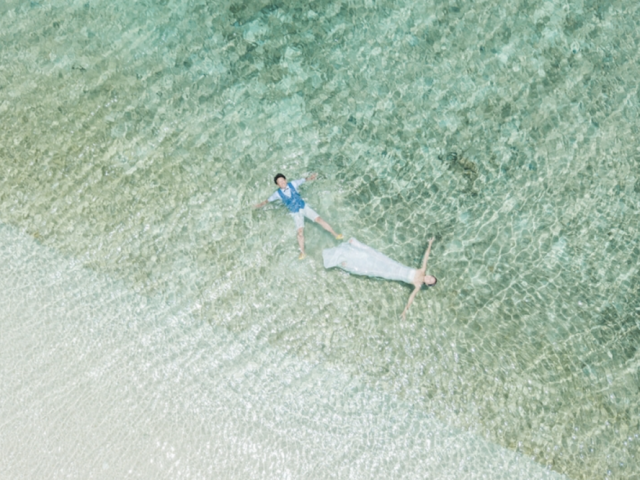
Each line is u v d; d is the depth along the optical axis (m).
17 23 7.81
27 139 7.39
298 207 6.38
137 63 7.64
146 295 6.63
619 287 6.33
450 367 6.09
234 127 7.21
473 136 6.98
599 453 5.73
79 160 7.25
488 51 7.29
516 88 7.12
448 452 5.78
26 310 6.64
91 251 6.85
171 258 6.75
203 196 6.94
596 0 7.32
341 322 6.32
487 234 6.57
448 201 6.74
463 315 6.27
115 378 6.32
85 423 6.15
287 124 7.16
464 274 6.42
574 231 6.55
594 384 5.98
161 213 6.93
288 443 5.92
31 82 7.66
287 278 6.51
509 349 6.13
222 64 7.54
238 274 6.60
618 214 6.58
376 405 6.00
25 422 6.22
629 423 5.83
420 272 6.15
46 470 6.01
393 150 6.97
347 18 7.59
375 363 6.16
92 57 7.71
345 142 7.03
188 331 6.46
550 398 5.94
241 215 6.79
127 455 5.99
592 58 7.14
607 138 6.85
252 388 6.16
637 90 6.99
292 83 7.36
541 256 6.47
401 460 5.78
